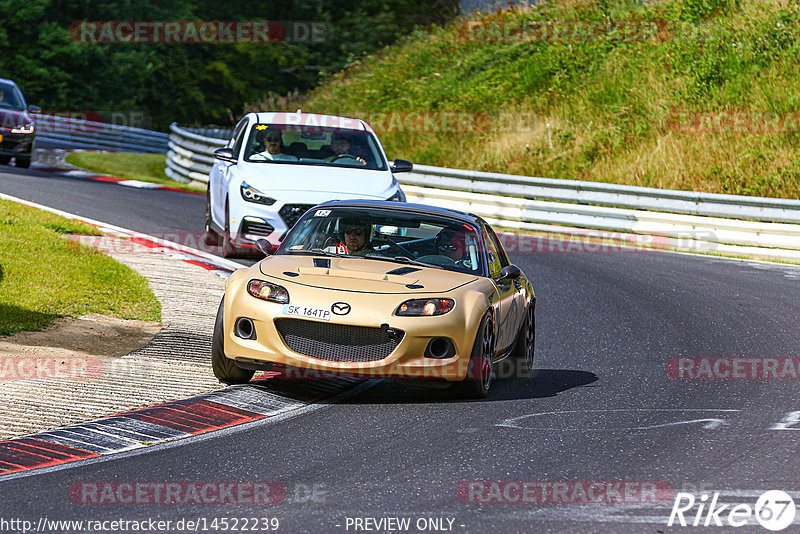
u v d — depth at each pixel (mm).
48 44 155125
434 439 26219
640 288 55719
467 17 147500
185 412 27656
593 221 79188
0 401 26969
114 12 165875
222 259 53188
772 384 34500
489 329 32062
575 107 112125
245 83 175625
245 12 179000
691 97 106875
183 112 172375
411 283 31094
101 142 132750
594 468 23906
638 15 127750
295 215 49844
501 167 104875
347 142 55031
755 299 53125
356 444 25469
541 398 31906
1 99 93062
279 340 29672
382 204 36094
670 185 94562
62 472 22219
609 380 34906
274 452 24453
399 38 164250
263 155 53469
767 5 118875
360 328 29594
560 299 51719
